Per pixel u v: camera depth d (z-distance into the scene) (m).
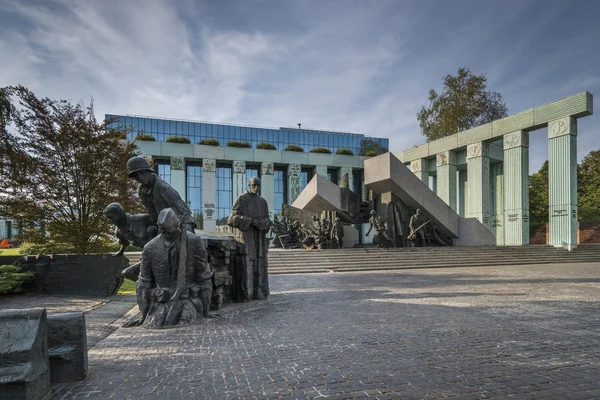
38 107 13.36
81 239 13.86
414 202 22.84
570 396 3.14
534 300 8.34
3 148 12.84
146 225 7.21
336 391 3.24
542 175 45.00
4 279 8.96
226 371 3.77
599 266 18.91
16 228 13.89
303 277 14.23
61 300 8.75
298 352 4.41
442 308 7.38
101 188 14.32
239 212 8.54
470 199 32.53
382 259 18.94
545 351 4.44
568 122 25.84
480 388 3.30
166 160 40.41
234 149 41.22
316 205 25.27
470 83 39.16
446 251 21.16
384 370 3.77
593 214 40.50
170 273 6.11
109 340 5.01
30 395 2.87
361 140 55.72
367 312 7.00
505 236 29.66
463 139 33.41
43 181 13.56
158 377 3.62
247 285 8.41
